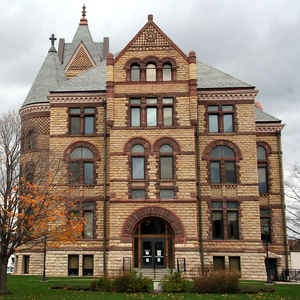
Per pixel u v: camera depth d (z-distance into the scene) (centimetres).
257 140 4522
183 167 3872
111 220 3797
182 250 3700
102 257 3953
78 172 4106
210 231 3950
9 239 2703
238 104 4166
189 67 4056
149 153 3909
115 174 3878
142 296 2545
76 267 3972
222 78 4322
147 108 4050
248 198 3988
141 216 3794
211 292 2781
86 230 4031
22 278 3659
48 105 4453
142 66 4097
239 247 3906
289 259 4341
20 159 2923
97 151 4138
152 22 4188
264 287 3053
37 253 4100
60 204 3167
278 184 4434
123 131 3966
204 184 4031
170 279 2903
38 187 2788
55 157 3716
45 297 2539
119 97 4034
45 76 4791
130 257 3712
